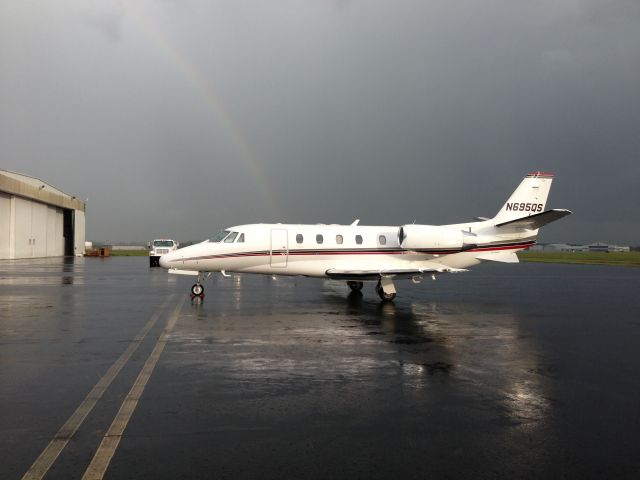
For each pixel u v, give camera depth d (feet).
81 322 41.70
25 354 29.45
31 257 199.82
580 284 91.76
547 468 15.12
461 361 28.76
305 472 14.64
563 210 63.16
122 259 204.13
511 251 69.92
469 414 19.69
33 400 20.80
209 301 58.34
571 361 29.01
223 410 19.79
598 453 16.20
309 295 66.59
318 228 64.08
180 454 15.71
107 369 26.04
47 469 14.61
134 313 47.42
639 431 18.11
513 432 17.87
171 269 59.26
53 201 217.77
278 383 23.72
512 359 29.40
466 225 69.15
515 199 70.28
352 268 63.46
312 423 18.48
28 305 52.85
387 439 17.11
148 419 18.69
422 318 46.16
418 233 64.64
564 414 19.83
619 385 24.02
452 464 15.30
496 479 14.39
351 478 14.33
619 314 49.88
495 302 60.39
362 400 21.26
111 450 15.93
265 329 39.09
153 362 27.68
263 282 89.61
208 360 28.32
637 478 14.57
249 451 15.98
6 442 16.47
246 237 60.95
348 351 31.12
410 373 25.90
